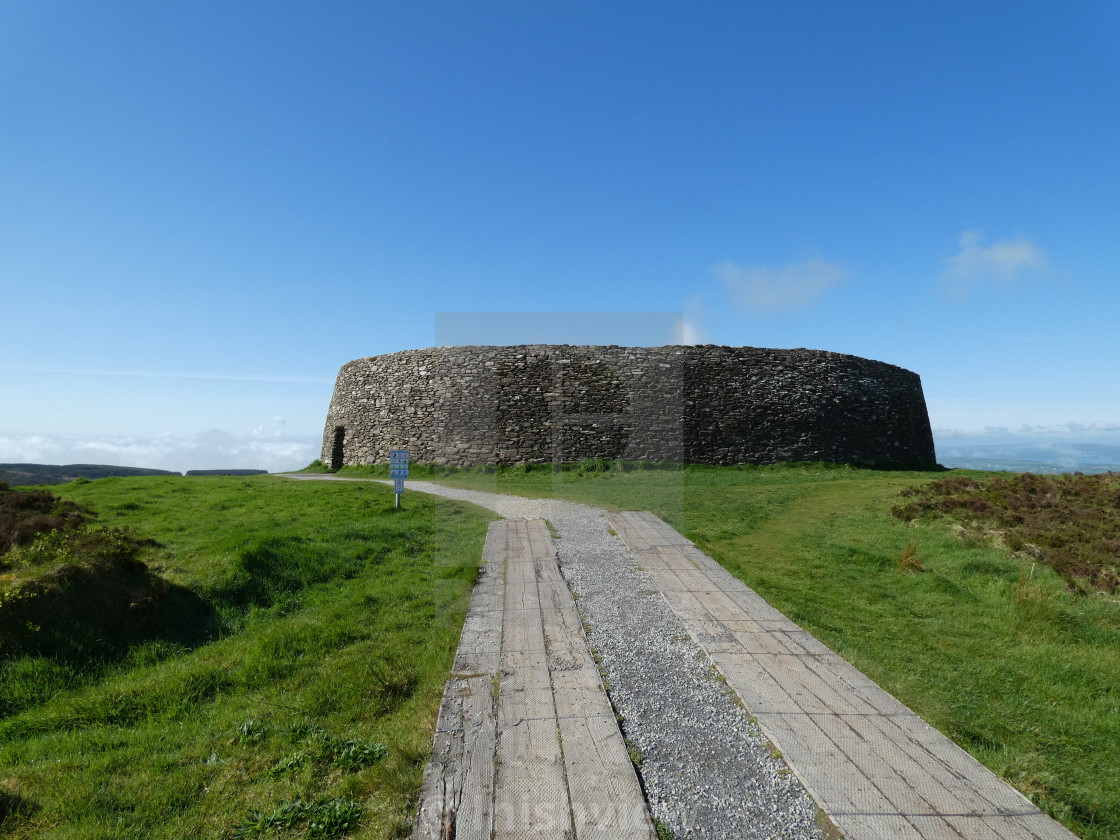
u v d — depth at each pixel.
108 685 6.49
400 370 25.86
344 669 6.45
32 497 11.88
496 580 8.19
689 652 5.96
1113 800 4.16
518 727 4.52
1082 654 7.05
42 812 4.20
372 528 12.34
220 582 9.02
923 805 3.56
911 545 11.11
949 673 6.39
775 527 13.30
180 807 4.25
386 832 3.66
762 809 3.61
